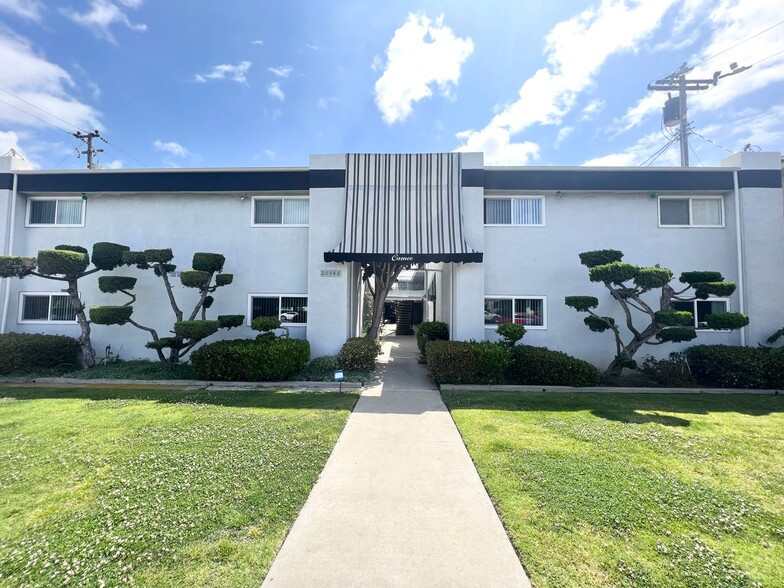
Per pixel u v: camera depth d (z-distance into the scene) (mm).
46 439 5508
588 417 6852
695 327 11258
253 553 3023
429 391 9164
